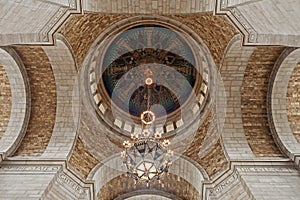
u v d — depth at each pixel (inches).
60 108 564.7
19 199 414.9
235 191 464.1
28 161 497.7
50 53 508.7
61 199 458.0
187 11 473.7
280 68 526.6
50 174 474.0
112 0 468.4
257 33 443.5
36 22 405.7
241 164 492.4
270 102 550.3
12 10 353.7
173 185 572.4
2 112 546.9
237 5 414.3
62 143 537.6
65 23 458.6
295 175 472.1
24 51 507.2
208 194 483.8
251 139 539.2
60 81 555.5
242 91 559.5
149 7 475.5
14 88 541.6
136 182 553.0
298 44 388.8
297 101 542.3
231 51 511.5
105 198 563.5
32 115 562.6
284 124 541.6
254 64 536.1
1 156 490.6
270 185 447.2
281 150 524.4
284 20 384.5
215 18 484.4
